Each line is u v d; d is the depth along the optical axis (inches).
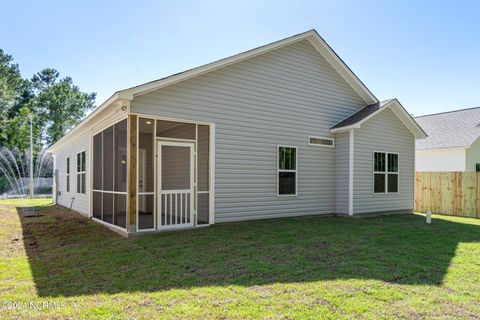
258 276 169.2
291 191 381.7
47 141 1369.3
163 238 265.0
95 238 275.1
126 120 297.1
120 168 324.8
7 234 300.2
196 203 315.9
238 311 126.0
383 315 123.6
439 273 176.1
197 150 319.6
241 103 345.4
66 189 580.7
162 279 165.2
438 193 499.8
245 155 346.9
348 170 405.1
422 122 750.5
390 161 447.8
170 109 299.1
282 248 231.1
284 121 378.6
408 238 271.9
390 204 446.3
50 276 173.0
